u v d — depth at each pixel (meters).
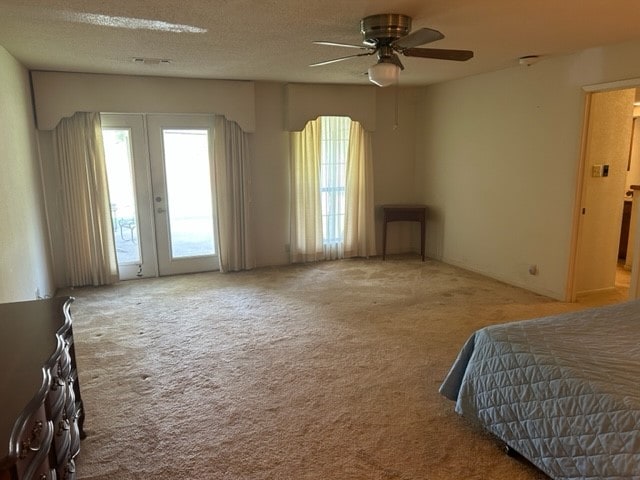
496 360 2.29
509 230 5.08
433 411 2.64
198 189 5.60
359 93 5.88
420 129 6.47
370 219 6.39
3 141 3.41
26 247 3.88
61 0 2.55
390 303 4.50
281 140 5.84
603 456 1.78
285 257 6.11
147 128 5.25
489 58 4.37
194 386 2.94
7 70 3.71
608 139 4.54
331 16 2.92
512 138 4.93
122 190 5.29
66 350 1.93
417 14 2.90
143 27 3.12
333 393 2.84
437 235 6.31
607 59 3.87
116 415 2.62
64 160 4.89
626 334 2.31
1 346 1.62
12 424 1.16
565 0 2.66
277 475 2.13
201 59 4.18
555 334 2.32
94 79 4.83
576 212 4.33
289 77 5.23
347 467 2.18
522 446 2.13
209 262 5.77
